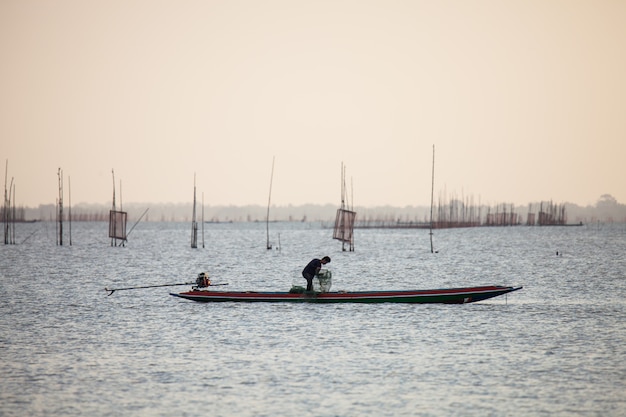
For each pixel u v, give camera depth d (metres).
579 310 152.62
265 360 104.44
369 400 85.19
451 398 85.94
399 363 102.50
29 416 79.62
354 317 139.75
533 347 113.06
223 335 123.12
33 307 160.62
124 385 91.38
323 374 96.56
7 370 98.81
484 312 146.88
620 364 101.62
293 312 146.00
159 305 160.75
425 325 132.00
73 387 90.50
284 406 82.94
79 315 147.75
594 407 82.50
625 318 141.50
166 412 80.94
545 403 83.94
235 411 81.12
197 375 96.19
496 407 82.56
